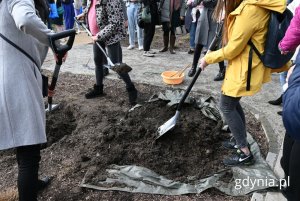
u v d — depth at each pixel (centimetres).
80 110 456
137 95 509
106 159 347
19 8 223
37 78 258
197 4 673
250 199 299
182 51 787
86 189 312
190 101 443
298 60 224
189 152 360
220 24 324
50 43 244
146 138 378
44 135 256
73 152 369
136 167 331
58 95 514
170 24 737
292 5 424
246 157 333
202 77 594
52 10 890
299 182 232
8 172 345
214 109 427
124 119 425
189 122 396
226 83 307
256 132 407
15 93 241
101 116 437
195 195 304
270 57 289
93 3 456
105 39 454
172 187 310
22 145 244
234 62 301
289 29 274
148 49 746
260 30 284
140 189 308
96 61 486
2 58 239
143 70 641
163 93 472
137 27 777
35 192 264
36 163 262
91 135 393
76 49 802
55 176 333
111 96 510
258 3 271
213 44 326
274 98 502
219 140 379
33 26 225
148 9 712
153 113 432
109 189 309
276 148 368
